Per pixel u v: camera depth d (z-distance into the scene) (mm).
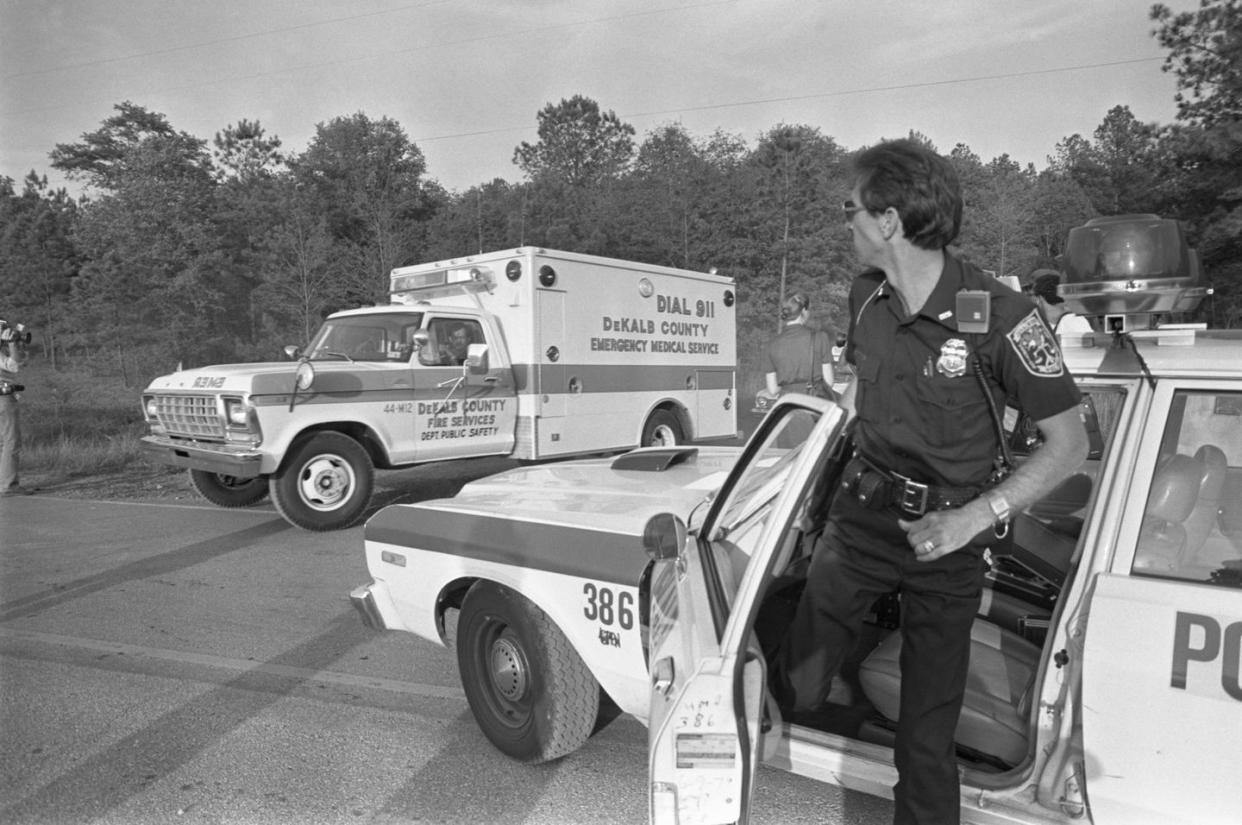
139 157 38656
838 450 2641
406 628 3787
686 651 1979
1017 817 2246
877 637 3191
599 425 9812
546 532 3191
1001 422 2037
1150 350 2363
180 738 3781
